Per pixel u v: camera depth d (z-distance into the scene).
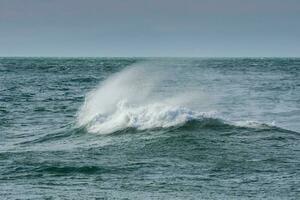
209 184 50.50
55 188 49.12
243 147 65.94
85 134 80.12
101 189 48.75
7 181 51.91
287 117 107.44
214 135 72.50
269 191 48.38
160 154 63.25
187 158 61.00
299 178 52.47
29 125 95.38
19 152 65.56
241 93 166.38
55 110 118.62
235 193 47.78
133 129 77.50
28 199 45.28
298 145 67.38
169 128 76.31
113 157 61.81
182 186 49.81
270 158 60.44
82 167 56.41
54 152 65.19
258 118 105.56
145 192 47.91
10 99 143.12
